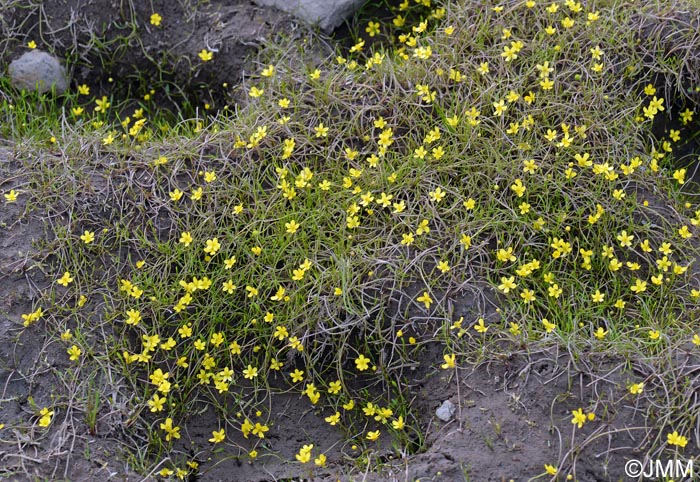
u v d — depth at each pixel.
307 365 1.12
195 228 1.17
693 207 1.21
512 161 1.18
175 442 1.11
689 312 1.14
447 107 1.22
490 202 1.17
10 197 1.16
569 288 1.15
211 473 1.10
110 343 1.12
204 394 1.13
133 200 1.18
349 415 1.12
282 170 1.18
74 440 1.08
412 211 1.16
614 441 1.06
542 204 1.17
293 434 1.12
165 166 1.19
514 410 1.08
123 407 1.10
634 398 1.07
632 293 1.15
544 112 1.20
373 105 1.22
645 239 1.17
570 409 1.07
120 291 1.14
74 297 1.14
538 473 1.05
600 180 1.18
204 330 1.14
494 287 1.13
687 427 1.06
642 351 1.10
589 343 1.10
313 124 1.21
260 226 1.16
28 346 1.11
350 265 1.13
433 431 1.09
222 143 1.21
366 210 1.17
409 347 1.12
